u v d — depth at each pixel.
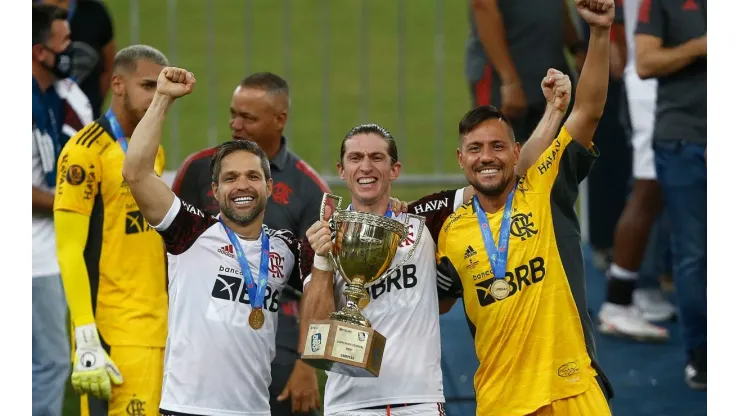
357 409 14.20
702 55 19.58
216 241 14.66
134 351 16.39
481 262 14.49
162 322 16.59
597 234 27.19
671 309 23.88
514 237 14.48
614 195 26.86
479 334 14.63
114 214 16.36
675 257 20.28
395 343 14.20
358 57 43.38
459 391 20.19
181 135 35.28
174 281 14.70
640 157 22.08
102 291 16.44
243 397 14.48
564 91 15.22
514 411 14.30
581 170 14.94
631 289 22.86
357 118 38.44
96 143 16.30
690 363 20.42
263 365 14.68
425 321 14.34
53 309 18.16
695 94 19.84
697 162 19.84
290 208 17.09
